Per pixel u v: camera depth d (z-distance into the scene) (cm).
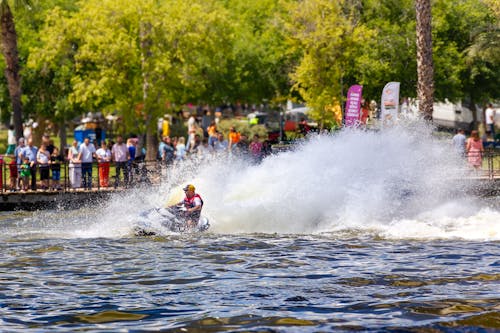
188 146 6831
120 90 7681
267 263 2886
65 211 5144
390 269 2681
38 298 2294
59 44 7850
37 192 5478
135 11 7500
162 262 2958
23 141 5834
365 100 9006
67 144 9925
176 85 7869
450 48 8844
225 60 9550
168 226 3859
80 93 8288
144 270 2780
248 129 9275
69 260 3039
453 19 9000
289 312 2044
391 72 8638
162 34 7612
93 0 7762
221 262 2938
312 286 2405
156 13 7612
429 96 6506
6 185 5809
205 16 7794
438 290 2291
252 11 10394
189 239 3634
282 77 9762
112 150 6225
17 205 5459
